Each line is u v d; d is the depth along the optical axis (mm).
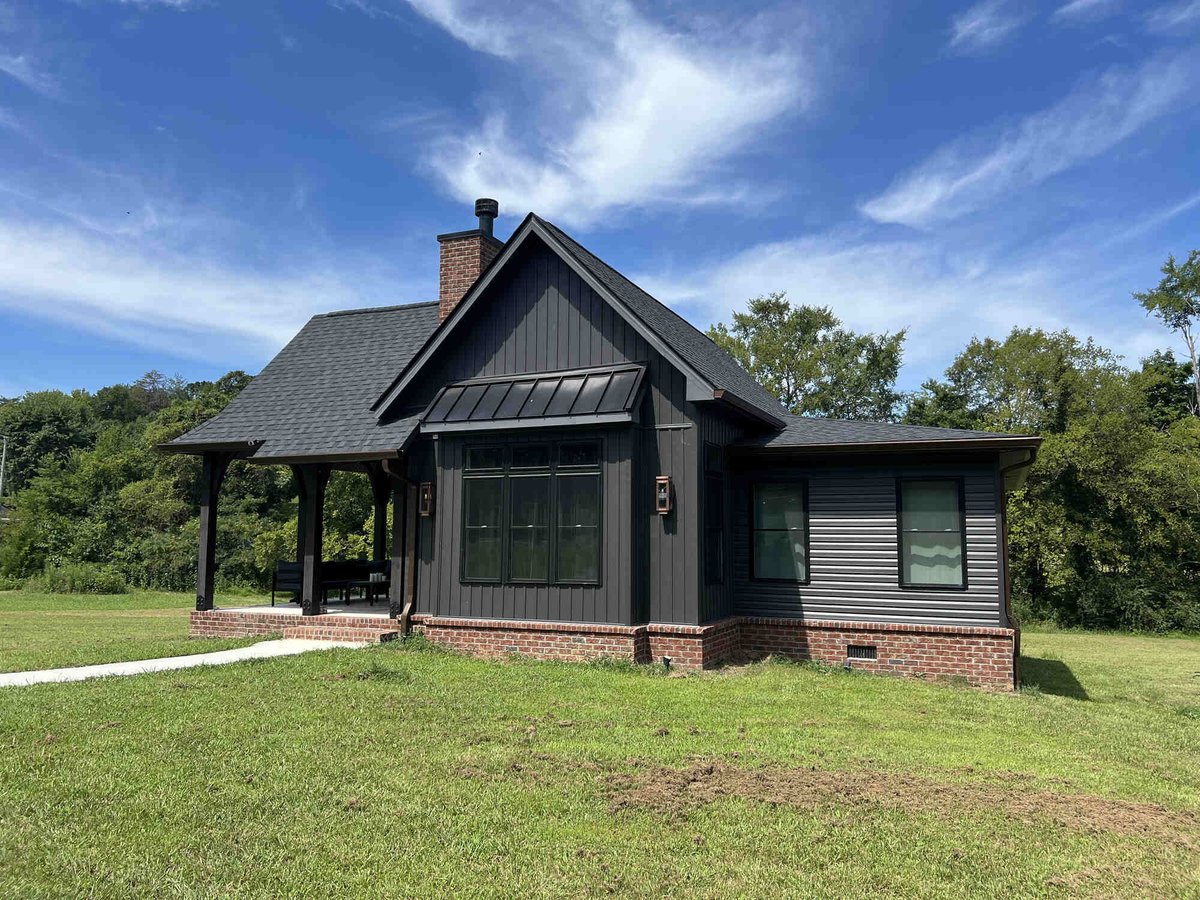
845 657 12883
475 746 7371
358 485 31562
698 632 11664
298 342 18328
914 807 6086
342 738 7445
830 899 4629
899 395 38125
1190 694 12375
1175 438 26719
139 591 30328
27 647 13453
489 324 13836
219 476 15320
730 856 5156
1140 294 39188
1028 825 5809
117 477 38281
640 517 12258
